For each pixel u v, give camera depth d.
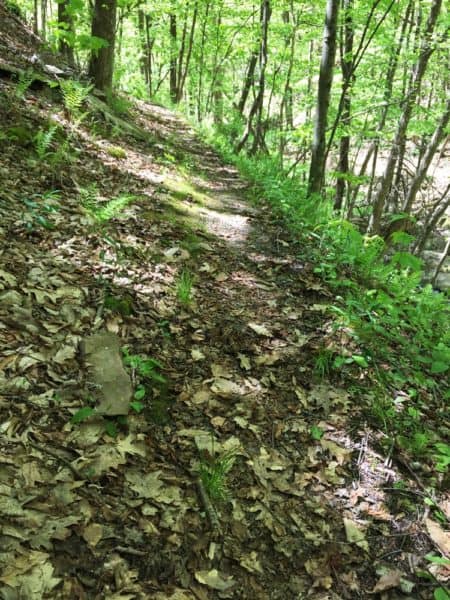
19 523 2.11
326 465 3.00
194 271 4.67
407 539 2.66
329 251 5.61
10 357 2.84
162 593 2.12
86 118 7.54
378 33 10.05
